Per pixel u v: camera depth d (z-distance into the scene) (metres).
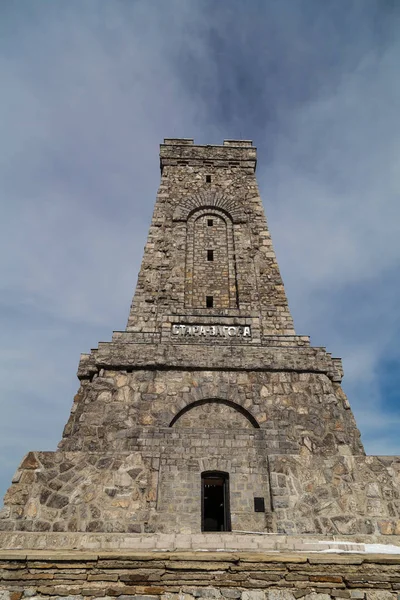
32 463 10.99
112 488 10.86
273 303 18.02
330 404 13.85
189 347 14.84
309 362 14.73
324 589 6.73
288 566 6.94
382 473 11.36
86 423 12.87
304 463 11.73
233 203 21.92
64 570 6.87
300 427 13.24
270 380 14.30
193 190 22.48
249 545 8.98
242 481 11.76
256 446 12.52
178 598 6.56
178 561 7.00
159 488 11.33
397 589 6.78
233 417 13.60
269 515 11.16
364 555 7.49
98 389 13.70
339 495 11.06
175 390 13.83
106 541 9.43
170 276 18.77
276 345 15.88
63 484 10.74
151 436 12.62
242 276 18.98
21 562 6.95
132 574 6.80
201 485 11.63
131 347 14.73
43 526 10.04
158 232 20.41
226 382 14.15
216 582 6.73
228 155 24.36
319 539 9.74
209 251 20.17
